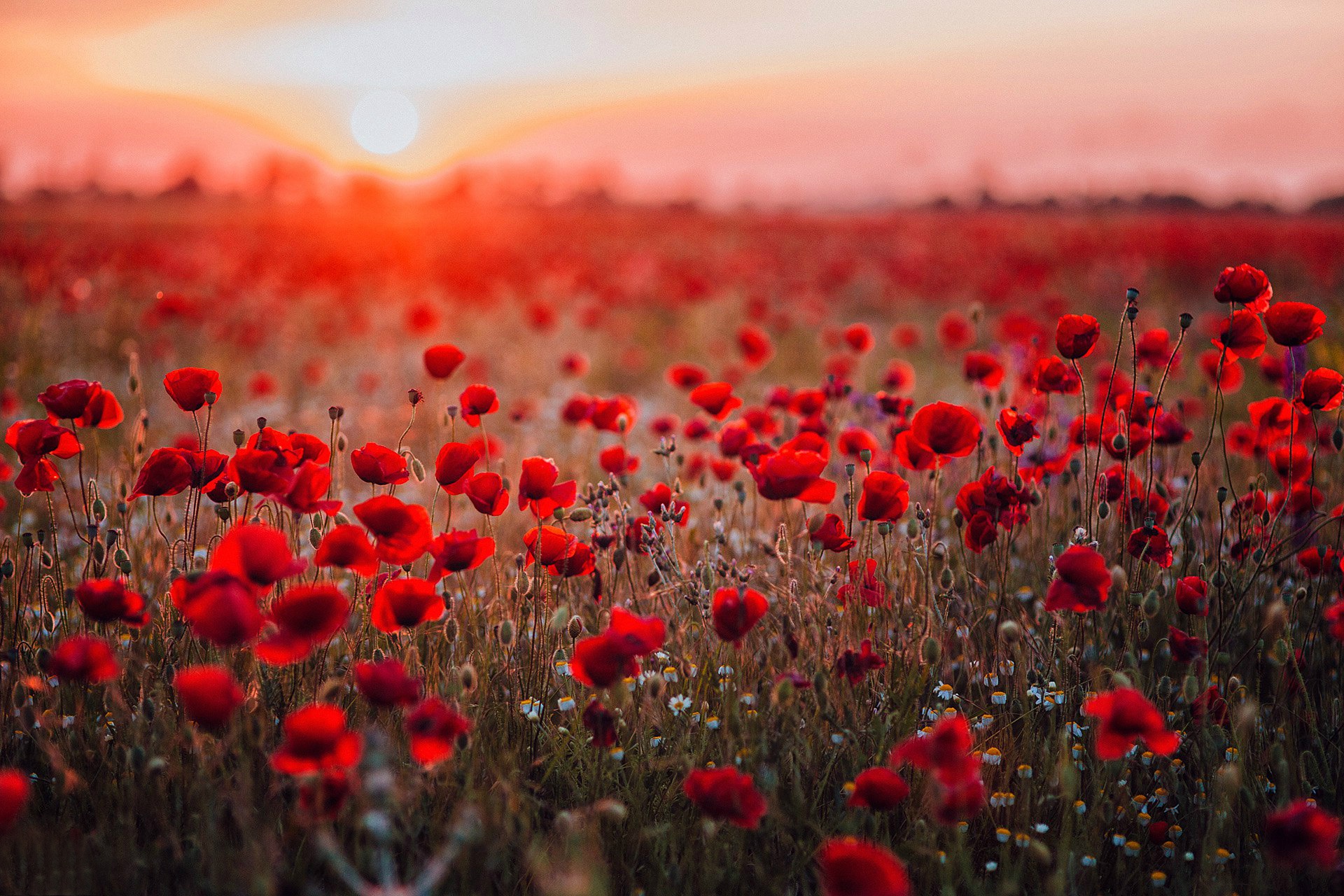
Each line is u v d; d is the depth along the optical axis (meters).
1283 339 2.60
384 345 9.27
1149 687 2.49
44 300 8.62
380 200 53.59
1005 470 3.68
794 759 2.22
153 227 28.67
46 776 2.23
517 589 2.49
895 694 2.44
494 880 1.94
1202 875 1.92
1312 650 2.67
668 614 2.70
